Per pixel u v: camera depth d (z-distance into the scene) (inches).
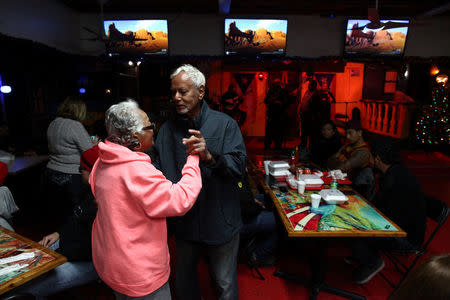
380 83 394.0
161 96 298.5
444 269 23.4
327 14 239.3
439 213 91.0
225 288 67.2
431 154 286.4
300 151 161.8
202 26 248.1
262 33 240.8
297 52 256.1
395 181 93.3
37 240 126.6
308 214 85.6
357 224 79.2
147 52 244.2
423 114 294.7
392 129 331.9
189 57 247.6
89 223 71.4
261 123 385.1
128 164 45.2
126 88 281.3
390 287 98.7
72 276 72.2
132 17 244.8
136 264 46.7
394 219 93.0
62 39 215.8
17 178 139.0
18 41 152.9
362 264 95.6
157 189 44.9
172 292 93.0
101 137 95.9
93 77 239.3
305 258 115.8
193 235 62.4
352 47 247.1
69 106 116.7
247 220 100.3
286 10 239.5
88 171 74.2
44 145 165.6
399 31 239.1
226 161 55.9
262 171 131.5
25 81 170.1
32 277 57.7
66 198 120.4
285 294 95.4
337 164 130.6
